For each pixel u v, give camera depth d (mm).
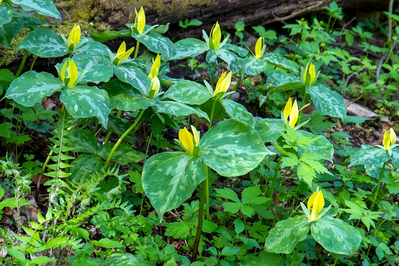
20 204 1290
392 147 1506
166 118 1488
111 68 1401
